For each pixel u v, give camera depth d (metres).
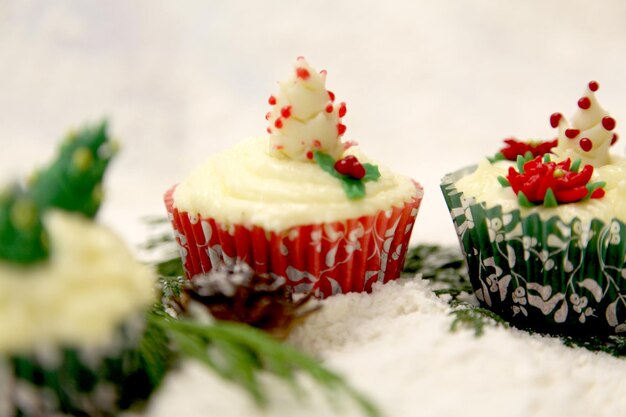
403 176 0.33
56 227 0.23
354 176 0.30
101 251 0.23
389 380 0.26
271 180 0.30
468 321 0.28
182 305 0.28
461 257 0.36
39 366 0.23
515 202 0.31
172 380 0.25
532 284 0.31
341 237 0.30
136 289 0.24
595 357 0.29
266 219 0.29
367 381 0.26
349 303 0.30
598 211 0.30
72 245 0.23
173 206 0.31
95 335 0.23
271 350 0.25
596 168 0.32
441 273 0.35
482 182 0.32
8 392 0.23
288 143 0.30
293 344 0.28
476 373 0.26
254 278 0.28
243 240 0.30
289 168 0.30
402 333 0.28
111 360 0.24
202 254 0.31
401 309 0.30
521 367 0.26
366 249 0.30
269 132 0.30
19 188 0.23
